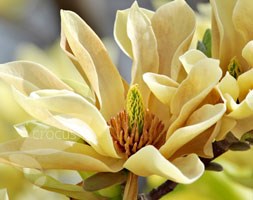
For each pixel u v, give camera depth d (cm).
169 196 85
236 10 70
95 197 70
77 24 71
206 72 67
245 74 68
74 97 65
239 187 84
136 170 66
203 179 84
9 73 69
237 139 69
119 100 72
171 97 68
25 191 89
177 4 72
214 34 72
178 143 66
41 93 66
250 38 71
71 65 100
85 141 70
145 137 70
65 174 86
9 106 95
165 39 72
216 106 66
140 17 71
